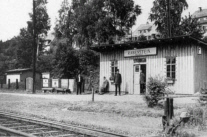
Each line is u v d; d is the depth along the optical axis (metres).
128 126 10.60
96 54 40.84
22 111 15.18
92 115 13.78
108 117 13.09
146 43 22.73
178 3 45.56
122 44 23.97
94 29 44.66
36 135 8.27
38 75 50.19
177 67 21.38
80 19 45.91
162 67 22.27
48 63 52.84
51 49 58.53
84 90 33.91
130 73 24.45
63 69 39.12
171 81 21.45
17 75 50.91
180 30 47.66
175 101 16.41
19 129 9.34
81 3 50.84
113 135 8.41
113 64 25.98
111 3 45.56
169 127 8.83
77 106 16.41
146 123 11.30
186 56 20.97
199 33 48.62
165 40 21.22
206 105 11.91
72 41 54.50
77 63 40.28
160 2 46.56
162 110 13.88
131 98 19.69
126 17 48.19
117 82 22.81
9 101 20.44
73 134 8.54
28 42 67.50
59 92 31.30
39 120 11.15
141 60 23.77
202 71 22.11
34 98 22.20
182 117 9.08
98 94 25.88
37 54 67.12
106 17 44.78
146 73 23.23
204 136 8.86
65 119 12.18
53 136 8.14
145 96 14.80
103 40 44.94
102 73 26.69
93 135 8.16
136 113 13.50
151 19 48.09
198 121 10.41
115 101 17.67
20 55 67.81
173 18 46.22
